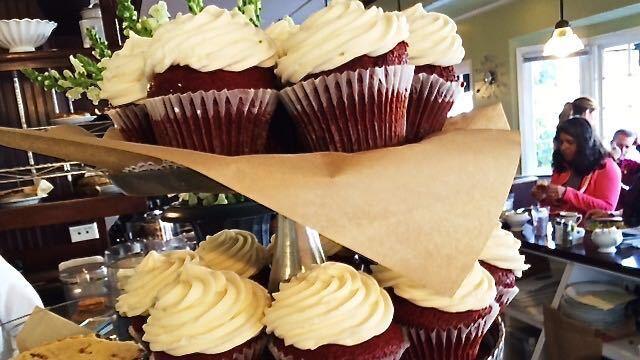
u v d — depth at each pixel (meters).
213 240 0.35
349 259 0.33
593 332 0.87
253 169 0.21
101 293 0.57
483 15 2.06
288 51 0.28
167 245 0.71
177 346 0.25
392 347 0.25
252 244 0.34
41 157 1.02
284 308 0.25
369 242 0.21
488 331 0.32
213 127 0.27
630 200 1.08
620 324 0.88
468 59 2.22
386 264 0.21
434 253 0.21
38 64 0.88
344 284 0.26
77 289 0.59
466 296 0.27
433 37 0.30
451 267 0.21
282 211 0.21
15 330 0.47
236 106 0.27
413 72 0.28
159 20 0.37
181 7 1.50
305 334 0.24
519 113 1.99
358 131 0.28
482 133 0.26
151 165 0.25
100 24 0.91
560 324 0.92
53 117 0.95
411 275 0.21
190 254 0.32
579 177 1.26
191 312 0.25
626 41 1.65
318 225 0.21
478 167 0.23
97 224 1.05
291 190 0.21
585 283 0.94
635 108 1.68
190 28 0.27
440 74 0.31
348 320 0.24
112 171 0.28
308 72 0.26
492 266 0.31
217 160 0.21
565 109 1.58
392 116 0.28
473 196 0.22
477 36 2.13
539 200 1.24
